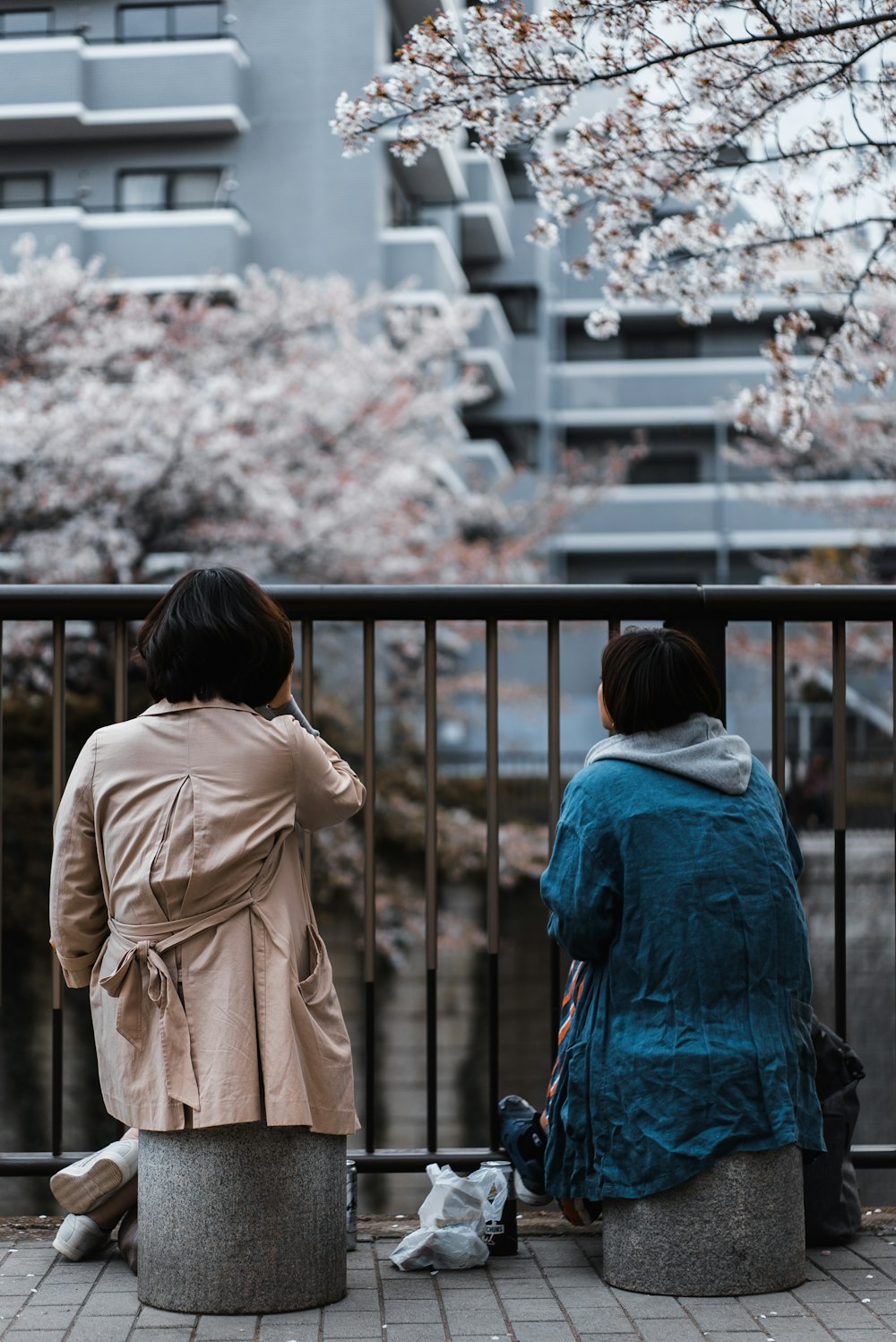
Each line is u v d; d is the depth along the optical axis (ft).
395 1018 35.50
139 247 60.64
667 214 15.14
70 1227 8.16
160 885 7.23
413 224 75.87
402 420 54.54
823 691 77.87
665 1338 6.87
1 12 64.13
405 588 9.00
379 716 54.70
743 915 7.70
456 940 42.75
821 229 14.46
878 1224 9.04
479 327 85.10
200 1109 7.07
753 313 15.65
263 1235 7.24
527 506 68.59
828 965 35.83
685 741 8.10
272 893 7.49
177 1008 7.20
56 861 7.66
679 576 99.86
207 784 7.38
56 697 9.08
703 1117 7.48
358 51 64.64
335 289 54.80
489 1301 7.50
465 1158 9.07
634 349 102.53
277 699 7.91
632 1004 7.73
